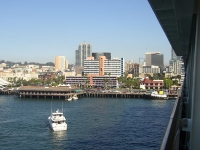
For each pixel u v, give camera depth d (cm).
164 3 917
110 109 9738
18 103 12250
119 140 4934
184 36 1542
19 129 6000
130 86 19988
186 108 1816
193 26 1122
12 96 16400
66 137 5184
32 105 11344
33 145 4641
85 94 16400
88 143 4728
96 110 9456
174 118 759
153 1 898
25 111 9281
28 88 15638
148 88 19225
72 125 6431
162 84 19000
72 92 15725
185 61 3206
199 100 735
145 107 10381
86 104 11725
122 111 9119
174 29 1388
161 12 1038
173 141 680
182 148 1139
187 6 867
